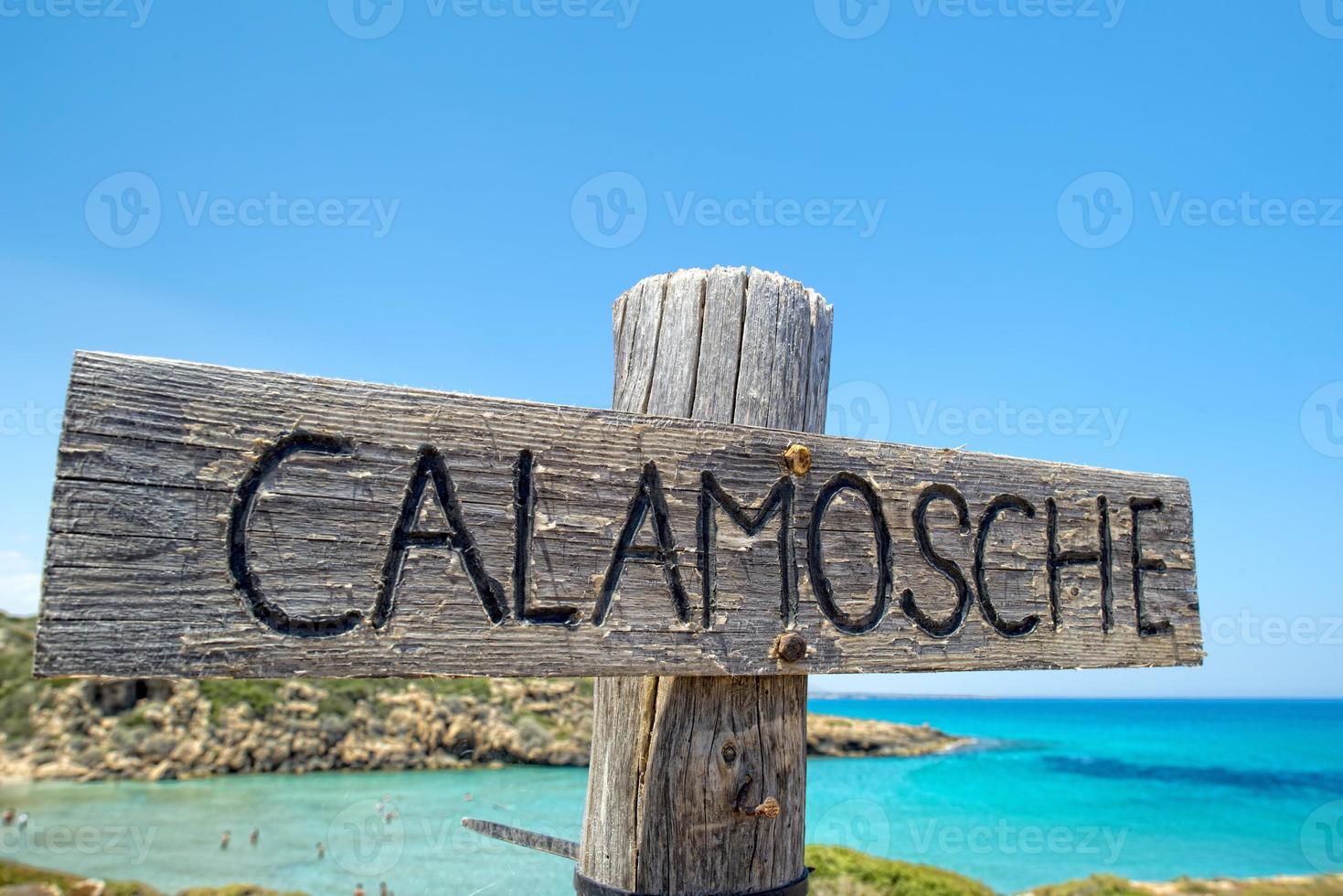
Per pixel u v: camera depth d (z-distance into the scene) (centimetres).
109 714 4669
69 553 132
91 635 132
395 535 157
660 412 219
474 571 163
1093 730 11156
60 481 133
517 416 172
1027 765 6650
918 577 215
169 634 137
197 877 2516
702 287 224
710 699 200
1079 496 247
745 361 220
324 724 4622
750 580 192
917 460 221
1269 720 13800
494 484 168
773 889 201
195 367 146
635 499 182
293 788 4034
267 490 148
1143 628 251
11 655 5072
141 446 140
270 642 145
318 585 150
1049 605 235
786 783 208
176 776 4278
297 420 153
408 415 162
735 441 196
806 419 227
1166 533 262
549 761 4397
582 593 172
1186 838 3862
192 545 141
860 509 210
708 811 197
